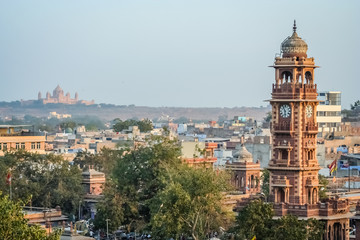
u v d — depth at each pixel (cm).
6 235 18788
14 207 19225
